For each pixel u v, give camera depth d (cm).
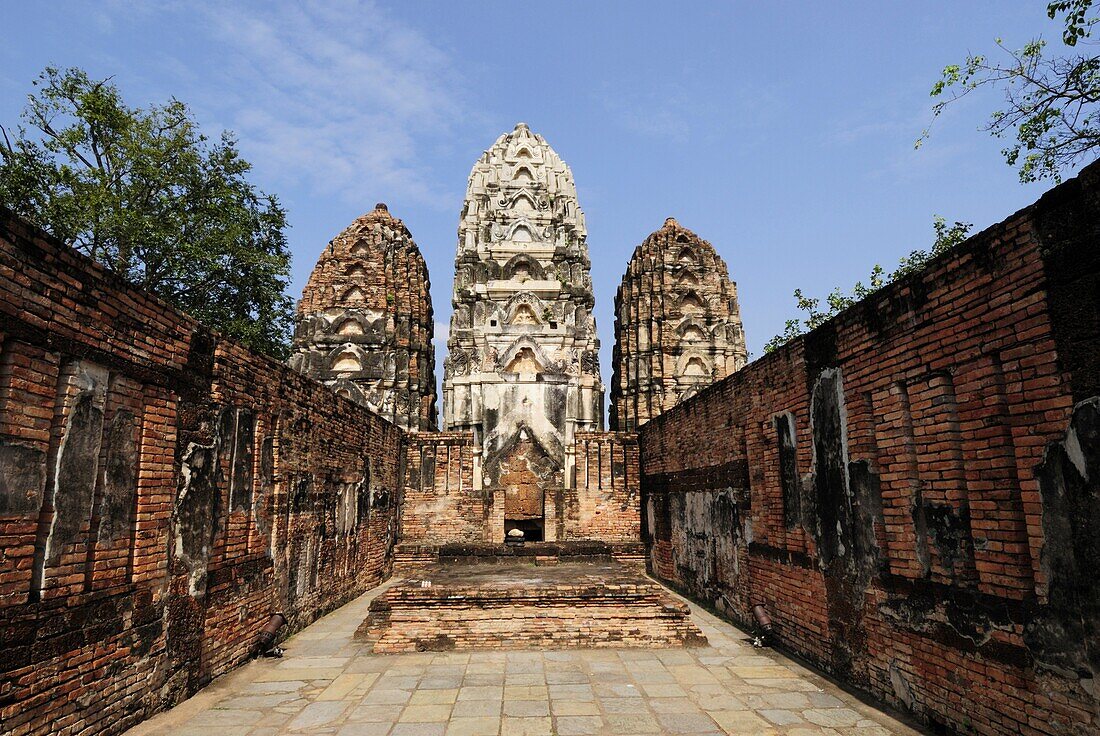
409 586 1252
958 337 711
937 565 747
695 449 1689
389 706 871
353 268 3231
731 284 3600
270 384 1184
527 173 3538
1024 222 622
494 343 3086
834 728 771
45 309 639
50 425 653
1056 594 584
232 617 1034
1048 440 592
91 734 696
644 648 1170
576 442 2381
